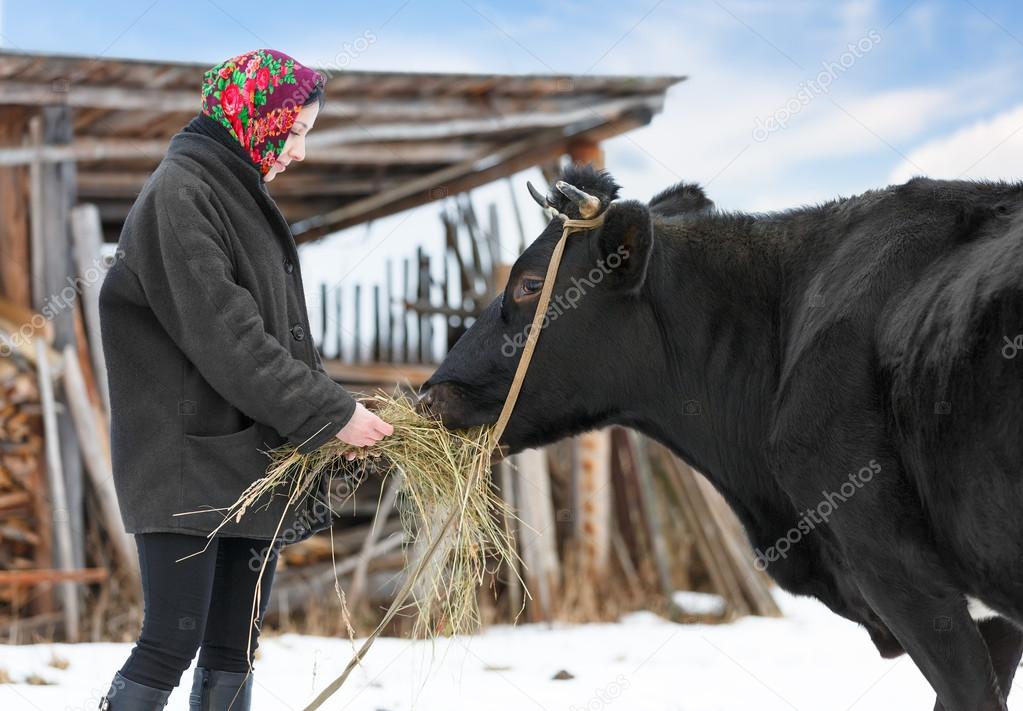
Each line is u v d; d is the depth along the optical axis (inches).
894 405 114.0
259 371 110.4
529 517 333.1
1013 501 102.8
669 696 198.4
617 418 140.6
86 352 305.6
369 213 423.8
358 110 330.0
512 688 204.5
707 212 142.6
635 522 368.2
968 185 121.4
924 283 115.8
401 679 211.6
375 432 116.9
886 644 129.1
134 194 399.2
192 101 312.0
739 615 341.7
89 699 173.0
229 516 111.6
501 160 386.0
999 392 103.3
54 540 294.4
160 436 113.6
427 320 389.7
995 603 110.3
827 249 130.2
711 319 135.3
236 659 123.6
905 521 113.4
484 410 136.6
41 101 293.4
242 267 116.3
